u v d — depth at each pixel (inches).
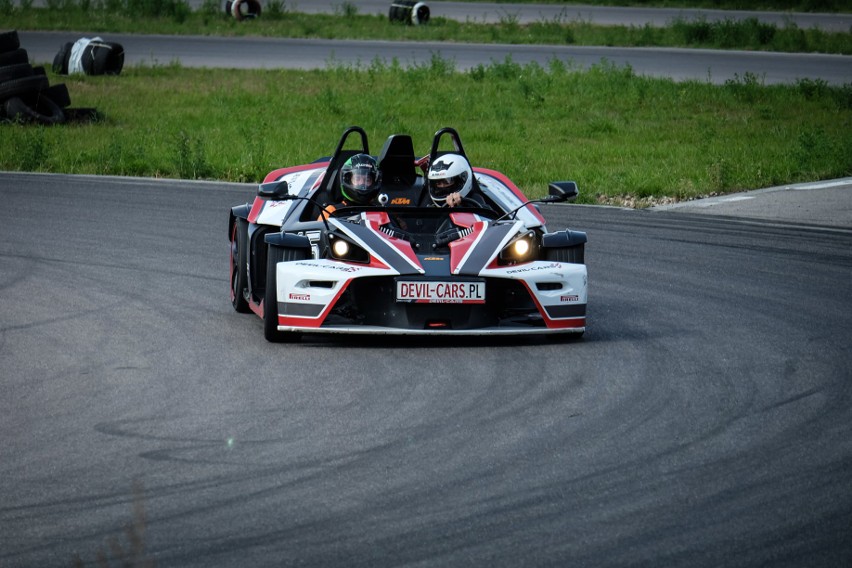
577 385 994.7
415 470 784.3
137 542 472.4
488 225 1224.8
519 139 2923.2
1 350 1119.6
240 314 1299.2
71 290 1402.6
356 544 661.3
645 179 2316.7
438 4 7736.2
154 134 2898.6
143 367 1059.9
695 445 834.2
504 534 674.8
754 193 2241.6
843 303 1347.2
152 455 816.9
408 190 1427.2
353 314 1175.0
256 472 781.3
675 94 3750.0
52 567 633.6
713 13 6968.5
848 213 2012.8
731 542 661.9
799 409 920.3
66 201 2084.2
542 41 5590.6
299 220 1300.4
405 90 3890.3
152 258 1606.8
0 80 3051.2
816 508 711.7
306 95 3727.9
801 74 4365.2
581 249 1237.1
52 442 848.3
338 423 889.5
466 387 989.2
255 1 6456.7
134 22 6156.5
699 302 1357.0
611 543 661.3
